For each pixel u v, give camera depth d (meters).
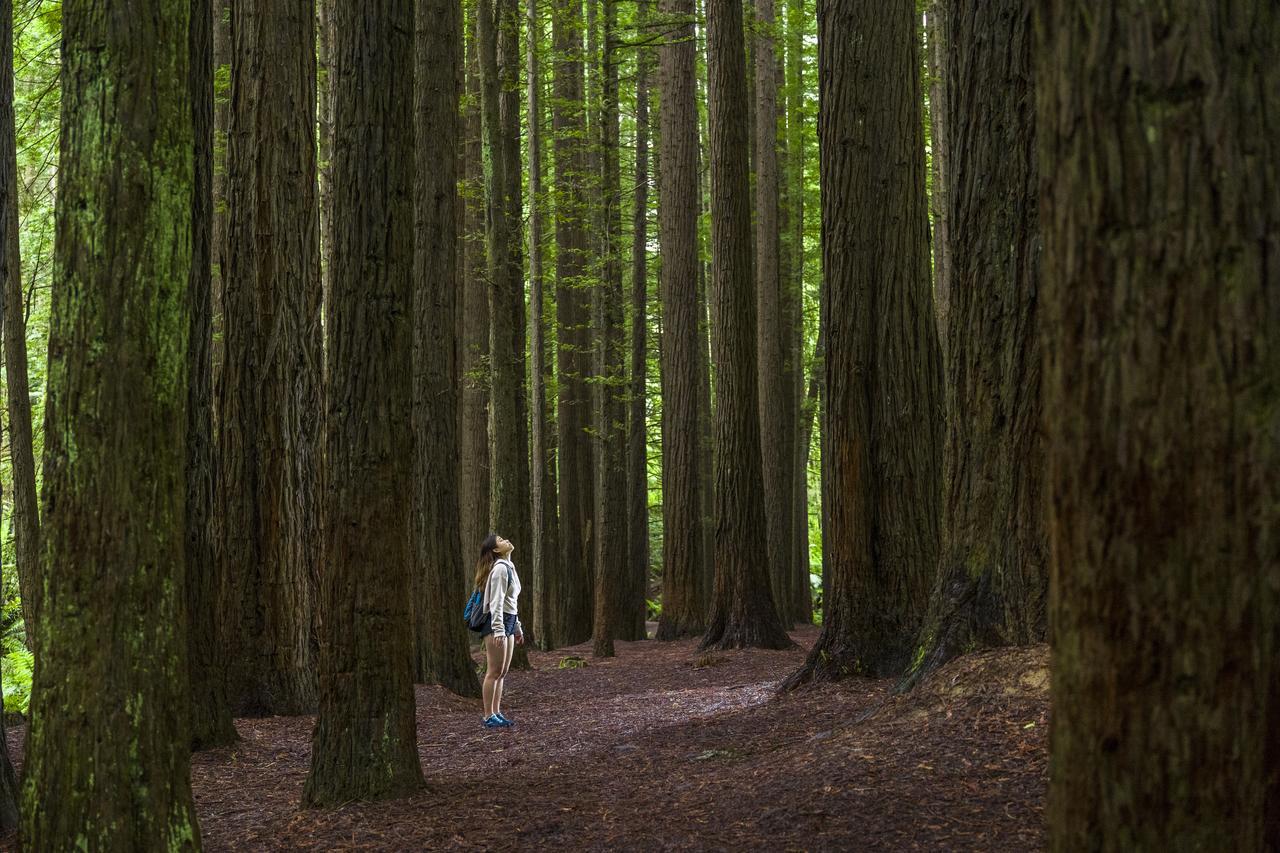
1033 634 6.25
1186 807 2.17
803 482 26.28
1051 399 2.37
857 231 9.38
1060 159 2.33
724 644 15.24
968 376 6.70
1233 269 2.16
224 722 8.58
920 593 9.05
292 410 10.40
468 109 20.00
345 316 6.13
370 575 6.24
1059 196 2.33
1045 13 2.38
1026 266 6.36
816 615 32.34
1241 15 2.21
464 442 20.72
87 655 3.89
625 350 22.89
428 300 12.68
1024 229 6.36
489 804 6.03
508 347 15.80
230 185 10.33
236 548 10.31
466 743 8.99
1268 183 2.19
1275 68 2.22
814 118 25.39
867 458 9.20
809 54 24.28
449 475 12.60
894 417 9.18
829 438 9.41
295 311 10.41
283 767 8.04
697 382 19.59
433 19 12.66
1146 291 2.19
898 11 9.54
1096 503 2.25
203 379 8.32
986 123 6.53
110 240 3.88
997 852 4.04
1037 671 5.64
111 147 3.90
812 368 27.16
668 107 19.25
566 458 21.69
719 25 15.40
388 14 6.11
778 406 21.95
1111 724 2.24
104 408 3.89
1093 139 2.26
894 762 5.25
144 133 3.95
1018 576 6.38
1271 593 2.16
